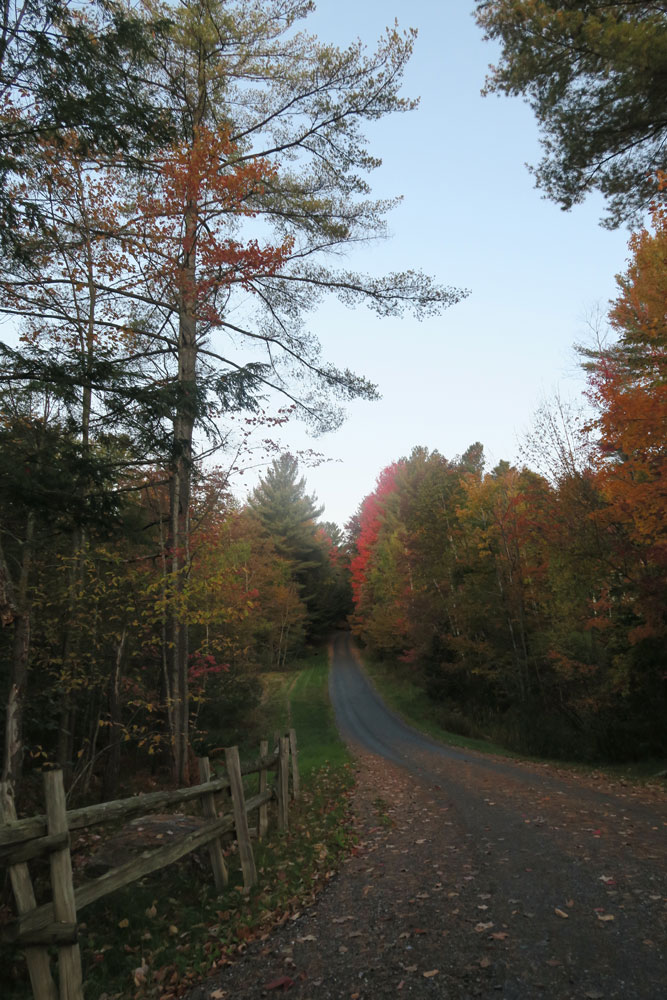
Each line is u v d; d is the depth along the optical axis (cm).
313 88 1351
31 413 955
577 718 1997
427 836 759
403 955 402
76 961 356
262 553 4638
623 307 1631
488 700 2956
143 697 1409
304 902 531
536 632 2417
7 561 1029
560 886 510
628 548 1602
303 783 1293
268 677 4644
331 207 1435
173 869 613
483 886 529
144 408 875
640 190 1200
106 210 1177
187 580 1204
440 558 3256
